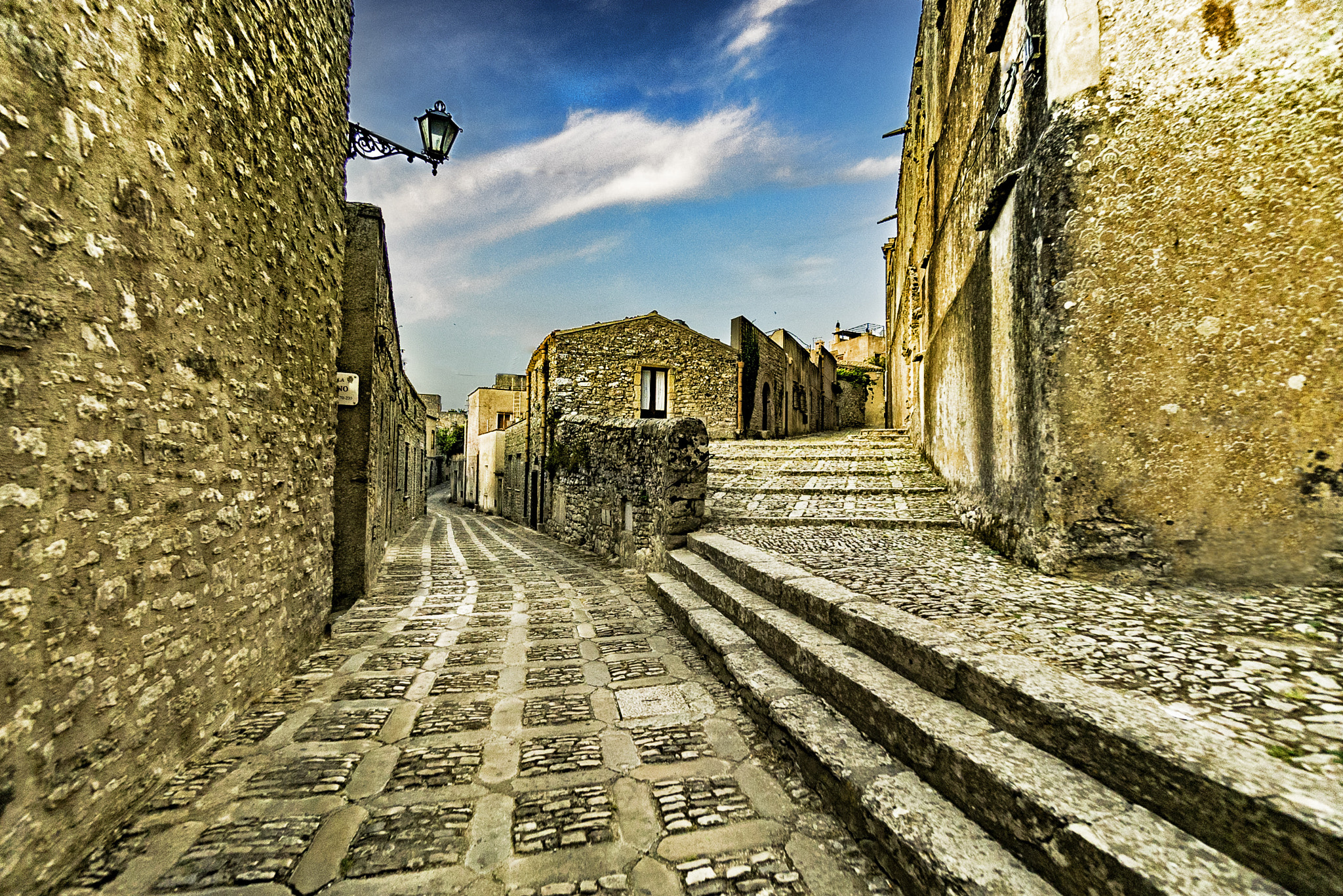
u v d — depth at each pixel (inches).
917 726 82.5
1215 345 119.3
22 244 64.7
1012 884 60.5
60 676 71.5
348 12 193.9
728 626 157.9
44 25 67.0
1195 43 121.4
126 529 84.1
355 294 241.8
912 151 461.4
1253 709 70.9
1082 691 75.1
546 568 317.1
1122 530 126.8
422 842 80.9
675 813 87.7
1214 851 53.7
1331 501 111.0
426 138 239.1
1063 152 132.3
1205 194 120.4
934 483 289.0
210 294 107.3
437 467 1866.4
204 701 106.6
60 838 71.1
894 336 655.1
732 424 608.4
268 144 131.8
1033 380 143.2
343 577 233.9
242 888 71.6
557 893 71.9
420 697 131.6
